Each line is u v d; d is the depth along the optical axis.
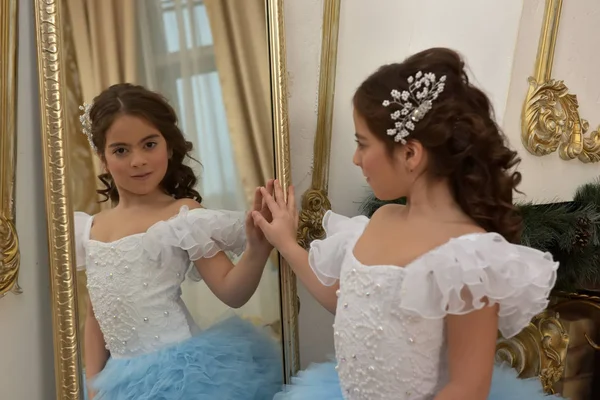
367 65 1.08
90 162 0.92
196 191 0.97
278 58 0.96
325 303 0.87
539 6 1.16
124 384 0.89
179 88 0.96
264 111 0.98
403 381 0.70
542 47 1.18
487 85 1.12
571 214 1.01
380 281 0.71
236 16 0.97
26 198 0.94
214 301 0.96
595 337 1.19
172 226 0.92
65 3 0.90
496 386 0.82
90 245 0.93
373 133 0.71
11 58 0.88
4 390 0.95
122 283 0.92
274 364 0.99
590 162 1.32
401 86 0.68
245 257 0.96
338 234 0.84
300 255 0.89
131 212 0.94
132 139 0.93
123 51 0.94
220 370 0.89
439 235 0.70
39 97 0.90
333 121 1.08
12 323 0.95
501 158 0.69
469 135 0.66
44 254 0.97
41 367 0.98
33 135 0.94
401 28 1.09
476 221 0.71
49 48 0.88
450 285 0.63
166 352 0.90
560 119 1.23
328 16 1.03
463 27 1.10
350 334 0.74
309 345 1.12
